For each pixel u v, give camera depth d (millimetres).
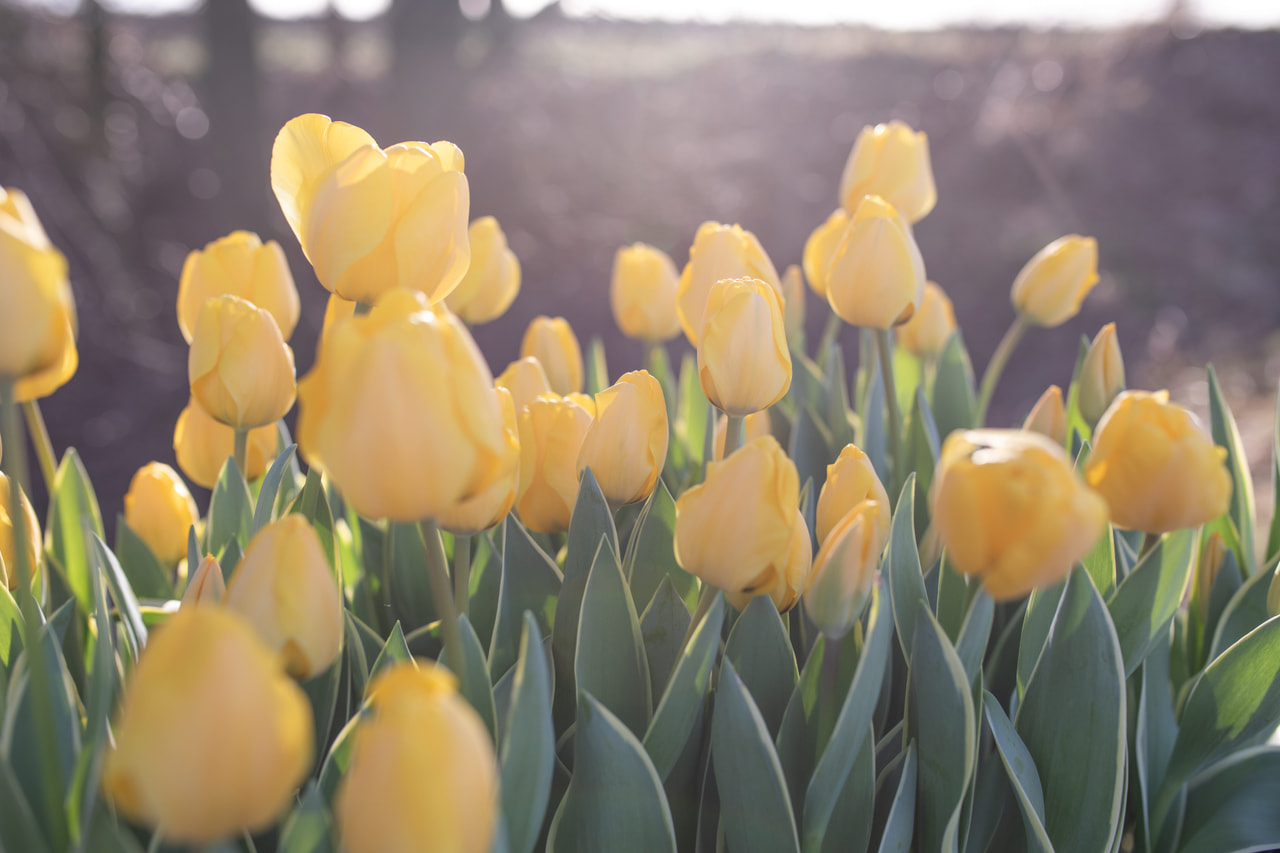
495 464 504
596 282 4645
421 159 588
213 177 4547
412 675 450
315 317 3969
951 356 928
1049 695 638
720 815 638
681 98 6332
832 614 581
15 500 510
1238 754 688
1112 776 616
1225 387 3447
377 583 778
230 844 514
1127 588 666
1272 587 703
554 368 859
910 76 6648
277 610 529
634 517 766
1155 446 579
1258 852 725
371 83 5539
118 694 584
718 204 5434
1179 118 5734
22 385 513
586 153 5492
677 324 974
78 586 752
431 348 484
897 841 606
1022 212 5355
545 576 677
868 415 850
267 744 442
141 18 5078
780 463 565
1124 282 4594
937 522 531
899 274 729
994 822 658
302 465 2121
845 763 593
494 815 455
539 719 533
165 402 3260
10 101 3820
